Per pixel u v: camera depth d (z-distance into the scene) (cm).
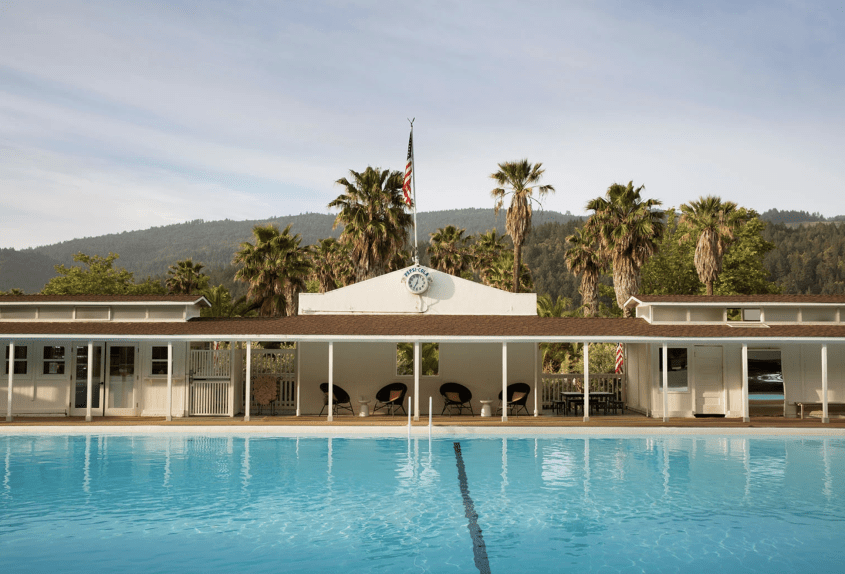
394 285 2584
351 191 4319
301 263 4784
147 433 2108
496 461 1727
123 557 1020
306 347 2519
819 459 1755
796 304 2420
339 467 1648
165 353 2384
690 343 2347
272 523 1192
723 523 1198
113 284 6100
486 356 2544
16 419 2280
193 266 7819
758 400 2394
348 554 1036
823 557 1028
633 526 1180
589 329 2298
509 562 1003
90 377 2216
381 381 2523
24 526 1172
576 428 2109
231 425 2125
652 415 2375
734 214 4947
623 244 4312
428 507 1296
